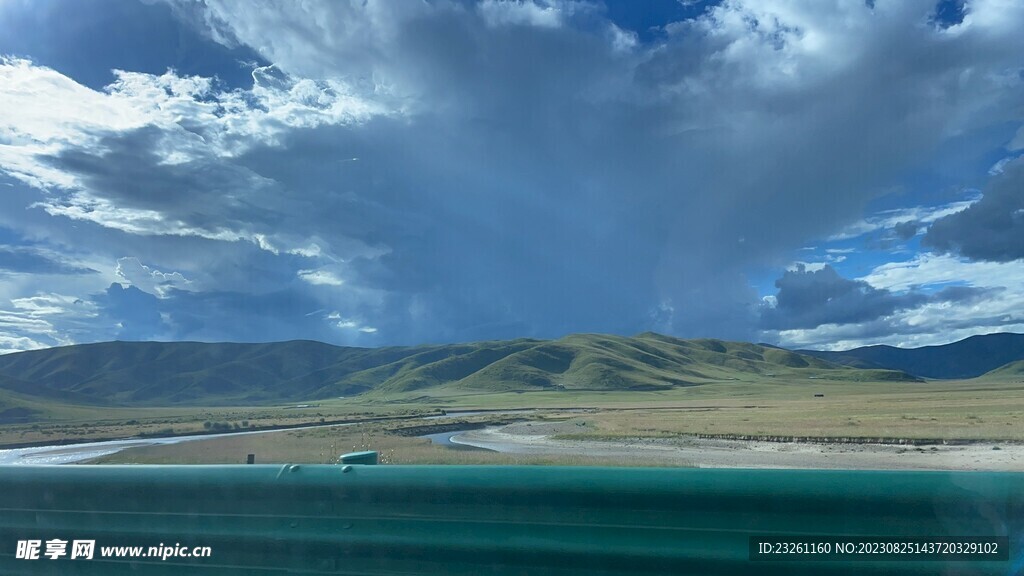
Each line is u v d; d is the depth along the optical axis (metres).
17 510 4.94
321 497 4.42
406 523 4.27
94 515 4.80
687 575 3.83
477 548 4.12
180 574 4.58
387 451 37.69
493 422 108.56
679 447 51.88
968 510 3.58
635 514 3.93
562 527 4.02
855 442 48.72
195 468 4.71
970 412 82.75
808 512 3.73
